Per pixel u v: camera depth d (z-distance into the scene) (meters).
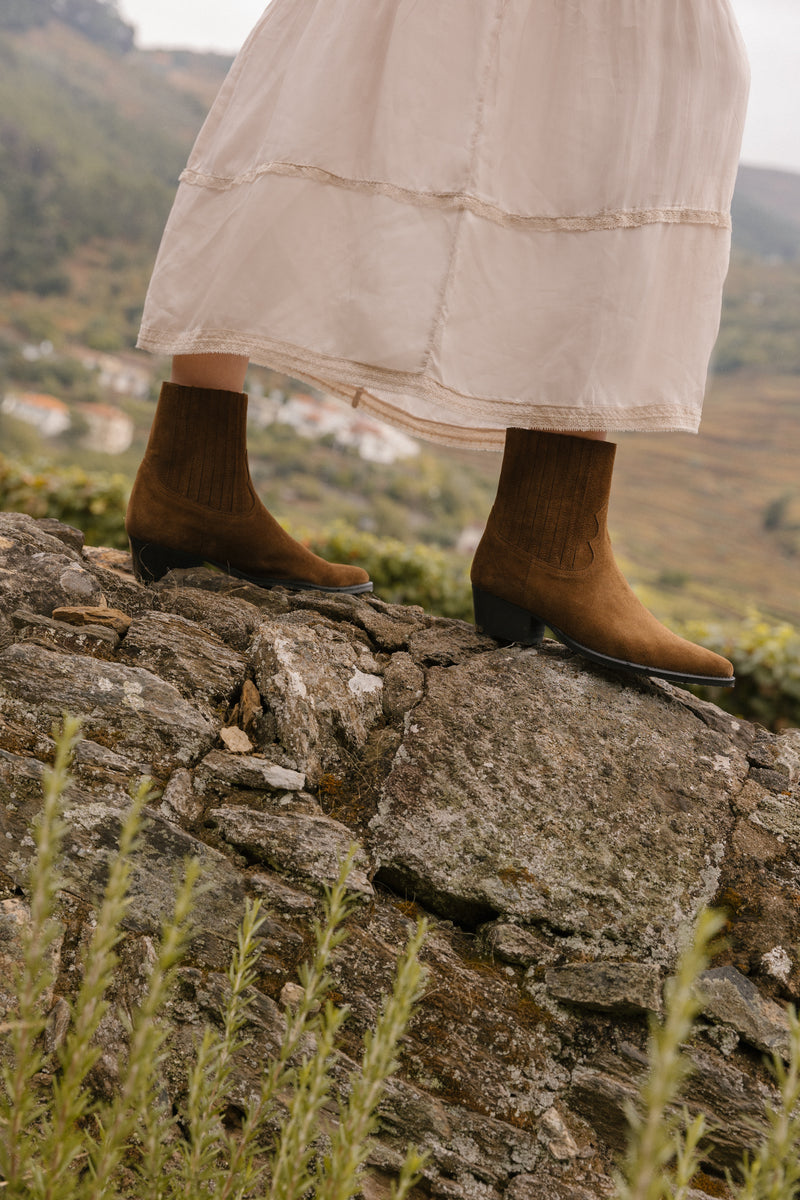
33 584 1.60
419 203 1.47
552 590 1.63
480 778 1.43
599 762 1.47
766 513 64.44
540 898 1.33
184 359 1.77
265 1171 1.10
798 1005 1.28
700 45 1.44
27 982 0.68
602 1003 1.25
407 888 1.37
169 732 1.40
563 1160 1.18
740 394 87.06
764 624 4.89
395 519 30.16
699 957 0.52
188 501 1.81
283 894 1.28
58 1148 0.66
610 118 1.46
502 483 1.69
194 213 1.63
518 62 1.46
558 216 1.48
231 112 1.63
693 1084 1.20
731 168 1.50
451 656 1.71
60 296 55.34
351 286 1.49
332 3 1.52
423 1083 1.21
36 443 39.72
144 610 1.71
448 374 1.48
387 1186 1.15
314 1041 1.19
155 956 1.20
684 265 1.48
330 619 1.82
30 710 1.38
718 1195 1.16
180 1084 1.15
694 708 1.65
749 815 1.44
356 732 1.50
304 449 33.03
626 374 1.47
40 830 0.67
